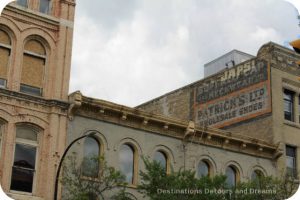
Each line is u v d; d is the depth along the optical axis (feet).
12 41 80.79
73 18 86.58
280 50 112.57
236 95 115.24
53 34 84.38
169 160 91.50
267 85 109.70
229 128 114.52
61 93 81.92
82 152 81.46
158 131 91.30
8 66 79.71
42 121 79.30
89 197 77.36
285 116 110.52
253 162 102.83
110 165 83.87
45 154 78.54
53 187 77.41
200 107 120.98
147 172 84.43
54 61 83.25
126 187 84.79
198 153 95.45
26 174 77.00
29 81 80.89
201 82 122.72
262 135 108.27
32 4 83.15
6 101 76.89
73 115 81.92
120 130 86.69
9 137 76.18
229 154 99.76
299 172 107.45
